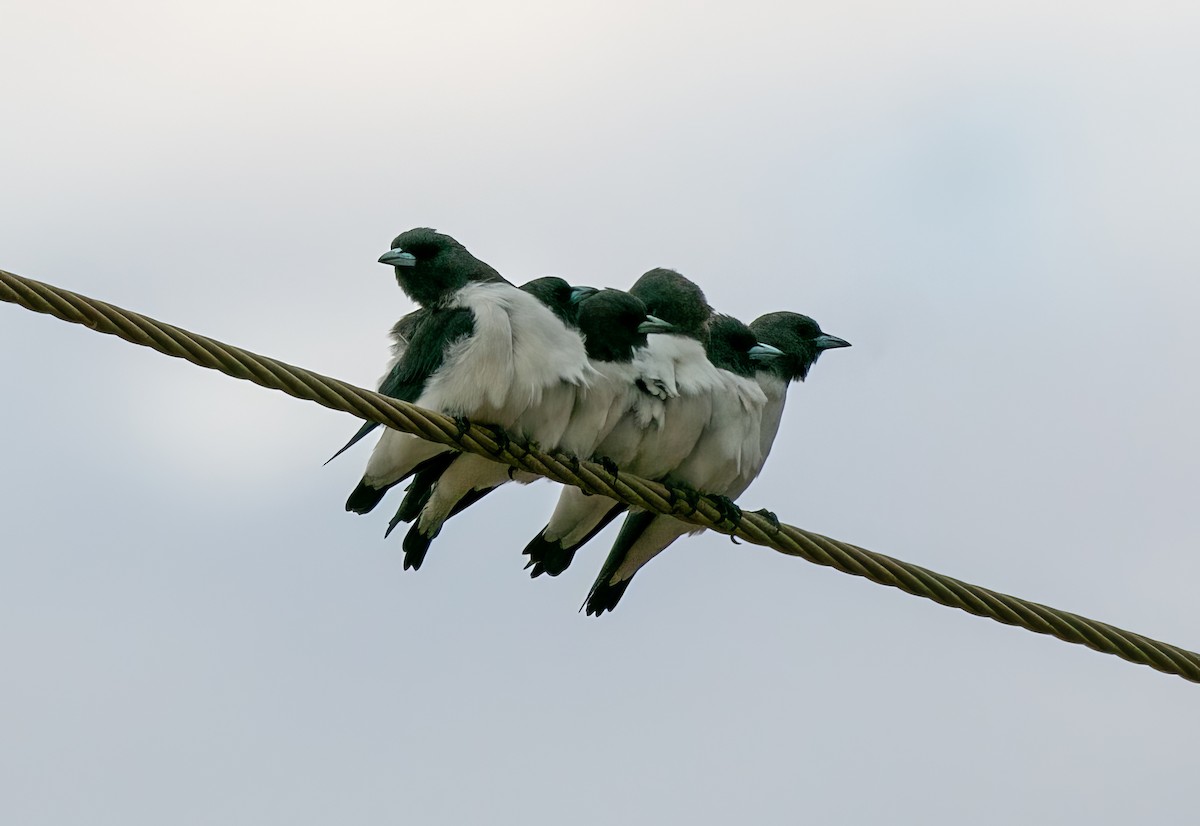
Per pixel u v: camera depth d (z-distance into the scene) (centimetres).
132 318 1048
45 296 1014
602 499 1525
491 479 1492
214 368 1085
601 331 1490
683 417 1493
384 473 1459
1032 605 1258
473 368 1398
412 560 1510
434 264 1496
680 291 1584
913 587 1270
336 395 1148
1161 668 1265
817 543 1276
